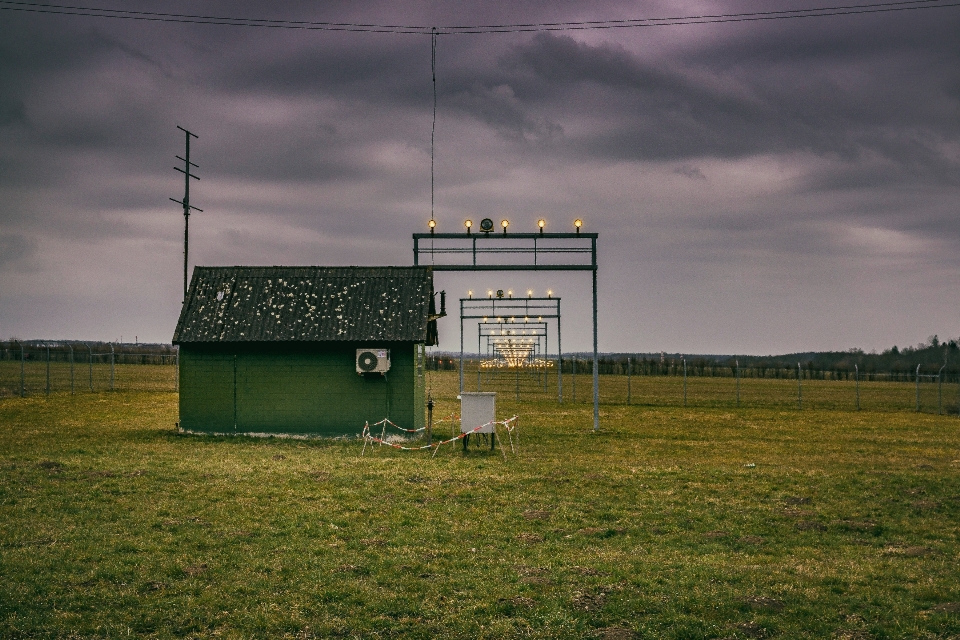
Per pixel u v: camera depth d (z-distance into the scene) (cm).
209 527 1452
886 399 5938
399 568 1213
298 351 2847
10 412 3509
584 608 1041
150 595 1077
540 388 6844
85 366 9388
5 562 1201
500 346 5762
